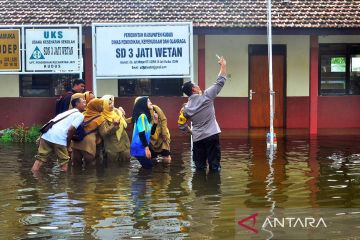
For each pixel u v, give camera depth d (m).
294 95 18.47
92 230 6.63
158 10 17.69
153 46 14.30
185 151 13.09
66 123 10.48
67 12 17.52
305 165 10.94
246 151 13.02
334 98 18.36
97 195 8.44
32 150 13.42
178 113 18.25
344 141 14.80
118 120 11.36
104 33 14.30
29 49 14.78
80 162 11.46
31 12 17.53
